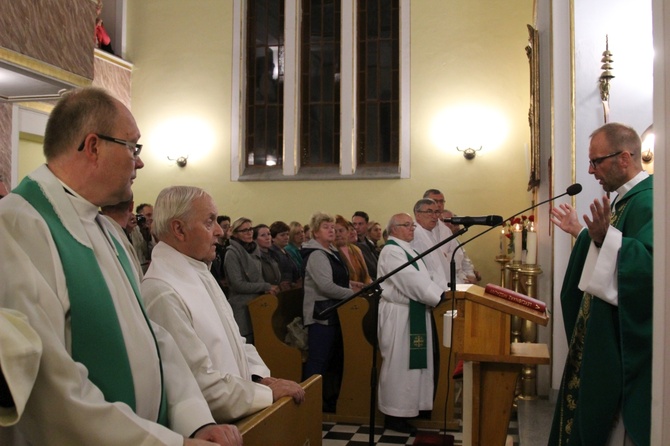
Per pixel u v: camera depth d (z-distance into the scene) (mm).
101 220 1898
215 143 11086
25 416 1475
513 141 10031
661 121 1510
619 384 2686
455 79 10273
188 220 2508
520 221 6465
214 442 1719
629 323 2666
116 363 1659
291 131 10891
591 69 4984
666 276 1469
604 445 2736
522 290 6035
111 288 1745
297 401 2357
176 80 11258
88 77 7098
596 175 3131
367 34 10977
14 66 6082
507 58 10109
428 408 5305
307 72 11148
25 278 1515
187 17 11273
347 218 10594
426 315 5305
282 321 5941
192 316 2363
